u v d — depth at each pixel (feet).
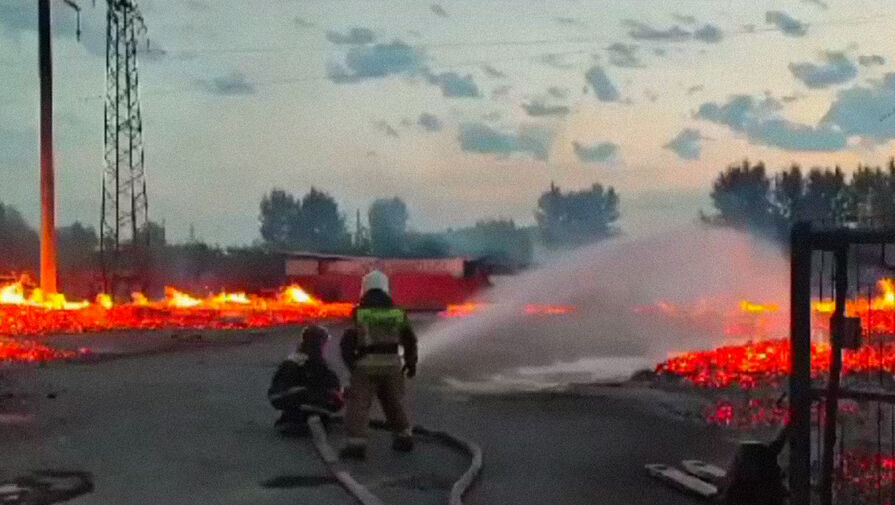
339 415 42.73
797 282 22.36
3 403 49.14
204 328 125.59
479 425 42.24
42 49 164.66
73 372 68.03
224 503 27.86
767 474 23.34
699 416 44.21
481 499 28.04
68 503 27.76
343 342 35.32
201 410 47.55
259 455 35.35
